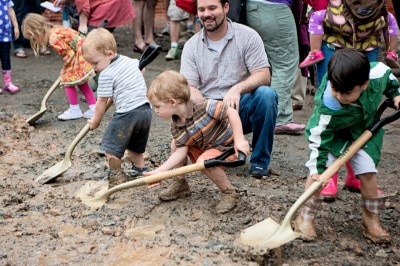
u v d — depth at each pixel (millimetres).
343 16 5941
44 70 10594
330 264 4039
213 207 4863
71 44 7422
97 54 5289
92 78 7691
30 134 7055
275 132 7211
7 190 5352
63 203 5027
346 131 4332
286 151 6590
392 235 4484
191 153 4938
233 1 6309
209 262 3988
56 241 4340
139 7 11328
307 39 7406
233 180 5586
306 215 4398
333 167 4164
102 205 4922
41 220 4699
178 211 4797
